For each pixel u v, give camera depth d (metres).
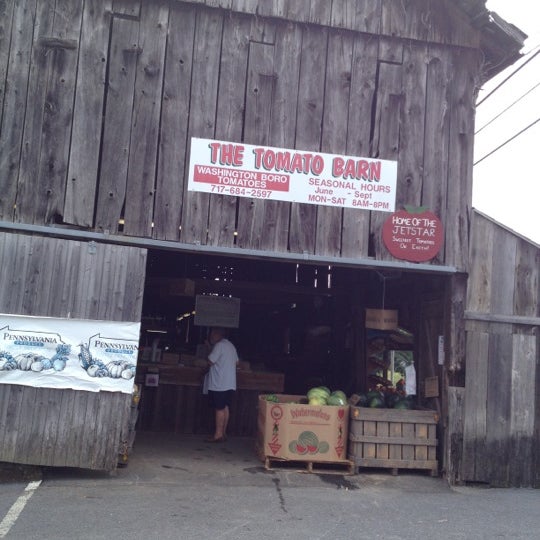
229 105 8.27
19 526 5.96
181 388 10.86
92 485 7.37
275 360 12.97
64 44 7.98
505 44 8.91
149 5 8.25
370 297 11.28
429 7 8.88
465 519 6.91
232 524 6.33
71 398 7.56
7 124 7.75
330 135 8.45
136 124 8.04
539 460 8.58
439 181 8.66
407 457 8.48
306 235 8.24
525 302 8.79
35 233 7.68
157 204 7.96
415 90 8.77
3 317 7.45
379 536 6.20
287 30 8.54
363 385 10.70
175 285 11.57
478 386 8.55
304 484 7.95
